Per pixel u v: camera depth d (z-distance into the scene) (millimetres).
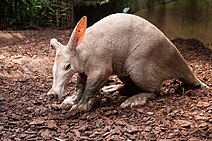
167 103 4246
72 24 11289
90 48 4066
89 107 4125
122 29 4230
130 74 4293
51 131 3611
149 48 4246
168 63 4441
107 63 4141
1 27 10586
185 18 8312
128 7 10227
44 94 4836
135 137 3443
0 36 8859
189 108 4090
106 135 3484
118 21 4273
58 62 3916
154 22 9234
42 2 11102
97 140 3396
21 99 4602
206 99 4332
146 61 4270
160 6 9008
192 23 8125
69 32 9977
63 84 3885
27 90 4992
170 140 3357
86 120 3898
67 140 3402
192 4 8062
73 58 3941
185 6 8266
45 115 4082
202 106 4102
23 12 10922
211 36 7480
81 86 4320
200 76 5586
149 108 4129
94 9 11125
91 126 3713
